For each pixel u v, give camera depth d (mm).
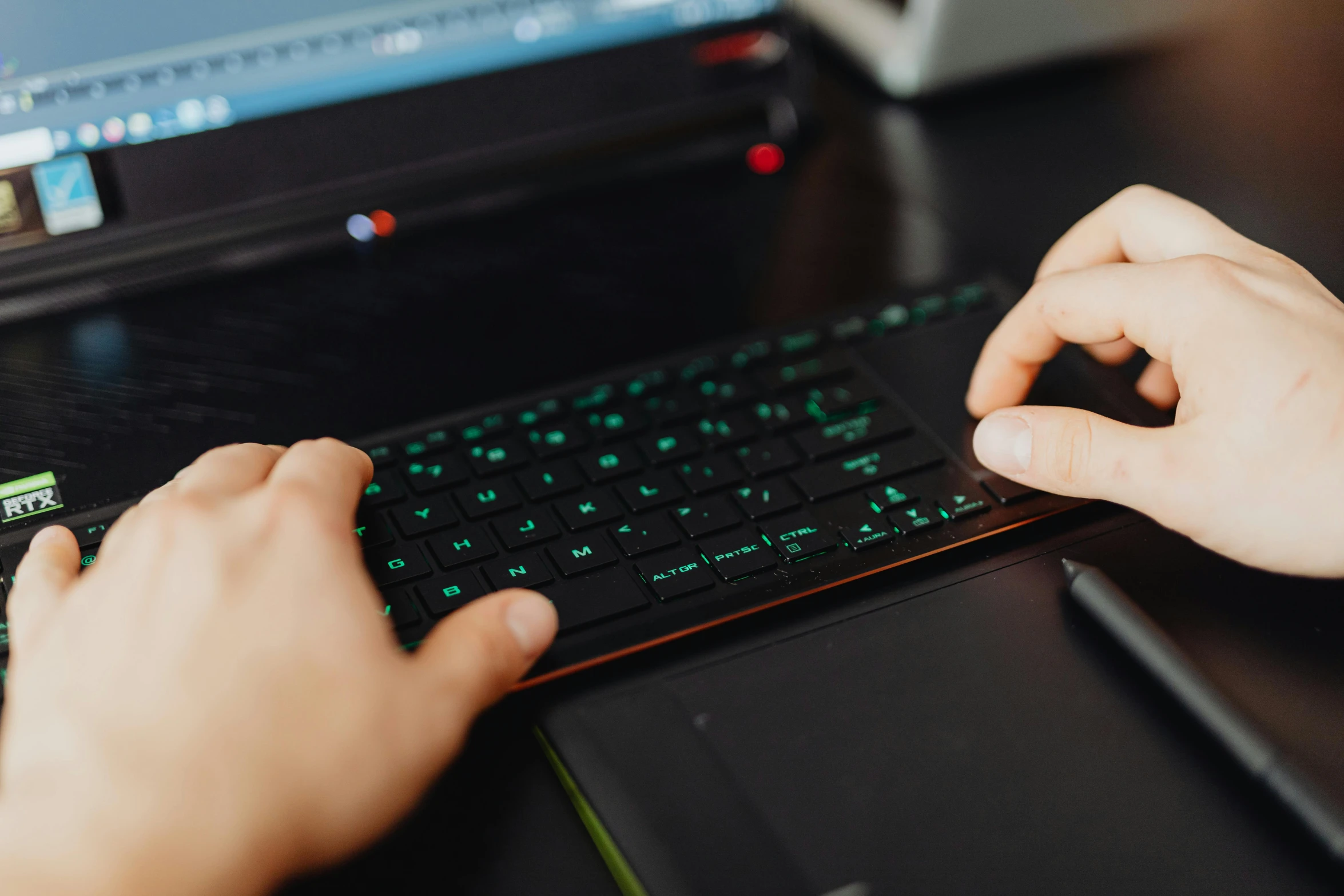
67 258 614
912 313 631
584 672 441
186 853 336
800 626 464
